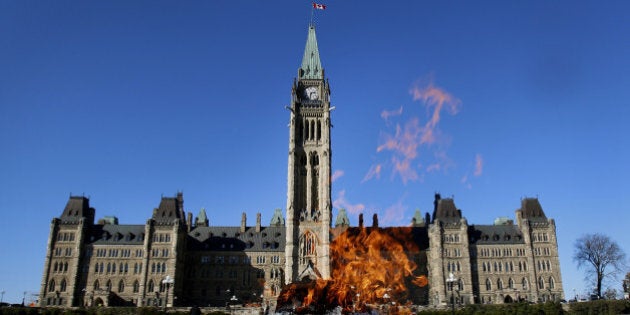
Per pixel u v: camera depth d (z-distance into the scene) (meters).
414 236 171.00
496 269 161.12
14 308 94.56
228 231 176.25
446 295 155.50
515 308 95.50
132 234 160.38
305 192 158.00
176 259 155.00
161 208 162.12
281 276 155.75
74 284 150.88
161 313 109.88
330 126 163.62
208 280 166.00
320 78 170.75
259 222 176.25
